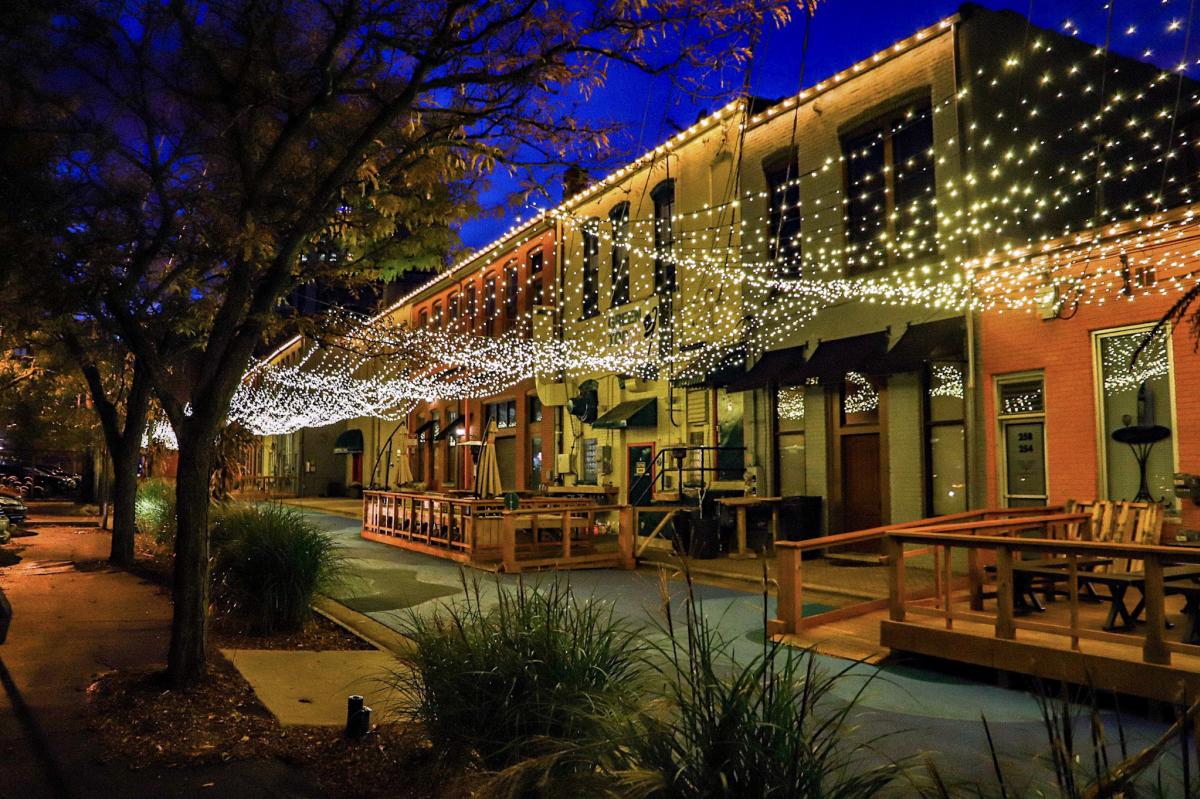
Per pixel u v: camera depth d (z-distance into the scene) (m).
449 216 9.21
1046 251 11.25
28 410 23.23
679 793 3.00
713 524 14.61
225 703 5.99
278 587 8.63
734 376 15.56
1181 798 4.16
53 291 6.38
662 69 7.04
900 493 13.28
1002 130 12.61
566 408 22.48
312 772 4.73
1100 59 13.64
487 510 15.85
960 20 12.54
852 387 14.38
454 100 8.16
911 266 13.30
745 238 16.36
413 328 33.72
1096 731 2.63
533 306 24.33
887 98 13.71
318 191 6.80
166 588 11.47
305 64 7.70
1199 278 9.83
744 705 3.19
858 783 3.21
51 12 6.42
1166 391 10.24
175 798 4.37
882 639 7.63
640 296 19.48
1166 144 13.74
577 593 11.31
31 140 6.66
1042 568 7.76
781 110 15.68
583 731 4.02
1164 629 6.13
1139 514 9.18
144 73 7.03
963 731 5.66
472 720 4.46
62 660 7.28
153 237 7.55
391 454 34.66
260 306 6.62
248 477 31.86
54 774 4.67
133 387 14.02
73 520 23.53
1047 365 11.32
